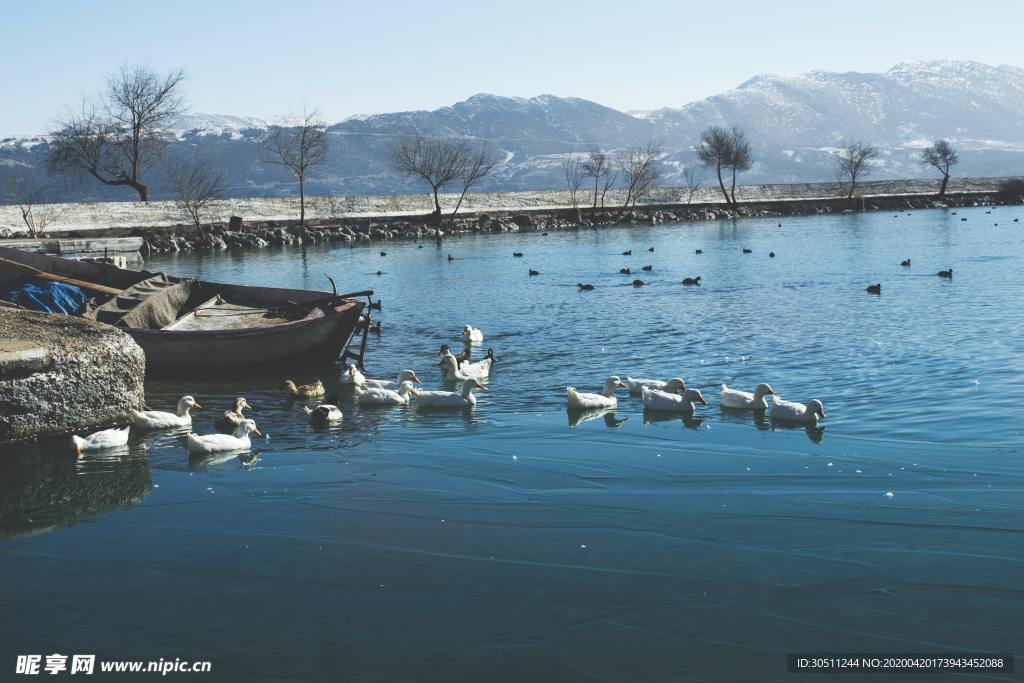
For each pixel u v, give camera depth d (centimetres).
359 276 4862
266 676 865
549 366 2303
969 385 1914
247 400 1988
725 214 10881
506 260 5725
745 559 1092
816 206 11625
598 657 891
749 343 2544
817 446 1530
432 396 1891
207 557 1127
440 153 9431
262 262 5825
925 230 7719
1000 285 3716
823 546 1123
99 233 7106
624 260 5581
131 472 1475
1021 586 1010
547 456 1515
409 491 1354
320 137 8700
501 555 1116
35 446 1630
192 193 8212
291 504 1309
